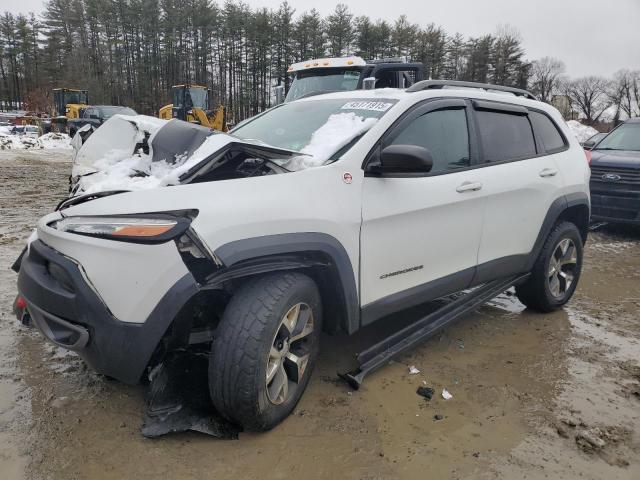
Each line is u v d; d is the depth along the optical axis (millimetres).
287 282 2471
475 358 3486
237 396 2303
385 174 2928
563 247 4363
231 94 63844
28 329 3529
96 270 2193
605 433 2652
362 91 3672
